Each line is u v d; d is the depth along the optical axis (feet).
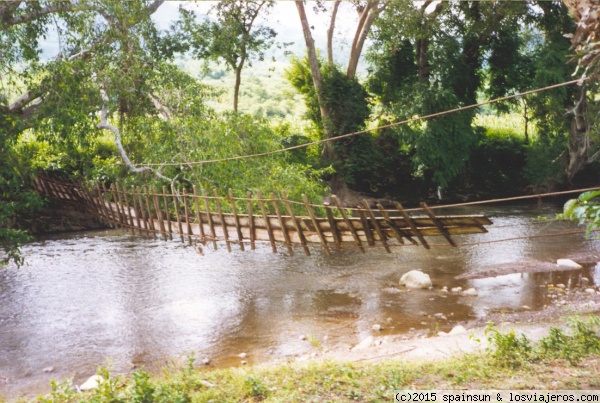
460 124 82.28
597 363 18.44
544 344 20.29
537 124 89.20
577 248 50.26
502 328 26.30
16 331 32.48
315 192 49.47
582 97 82.23
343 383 18.03
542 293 36.65
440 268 44.78
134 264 48.49
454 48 82.69
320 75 84.33
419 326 30.99
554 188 92.07
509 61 90.58
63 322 33.91
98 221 67.10
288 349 28.19
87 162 60.23
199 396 17.49
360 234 29.71
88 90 51.26
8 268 47.26
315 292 38.91
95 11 52.80
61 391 22.90
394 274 43.27
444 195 90.84
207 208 38.63
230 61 80.79
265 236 34.99
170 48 72.08
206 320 33.58
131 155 56.80
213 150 46.29
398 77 88.33
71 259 50.55
